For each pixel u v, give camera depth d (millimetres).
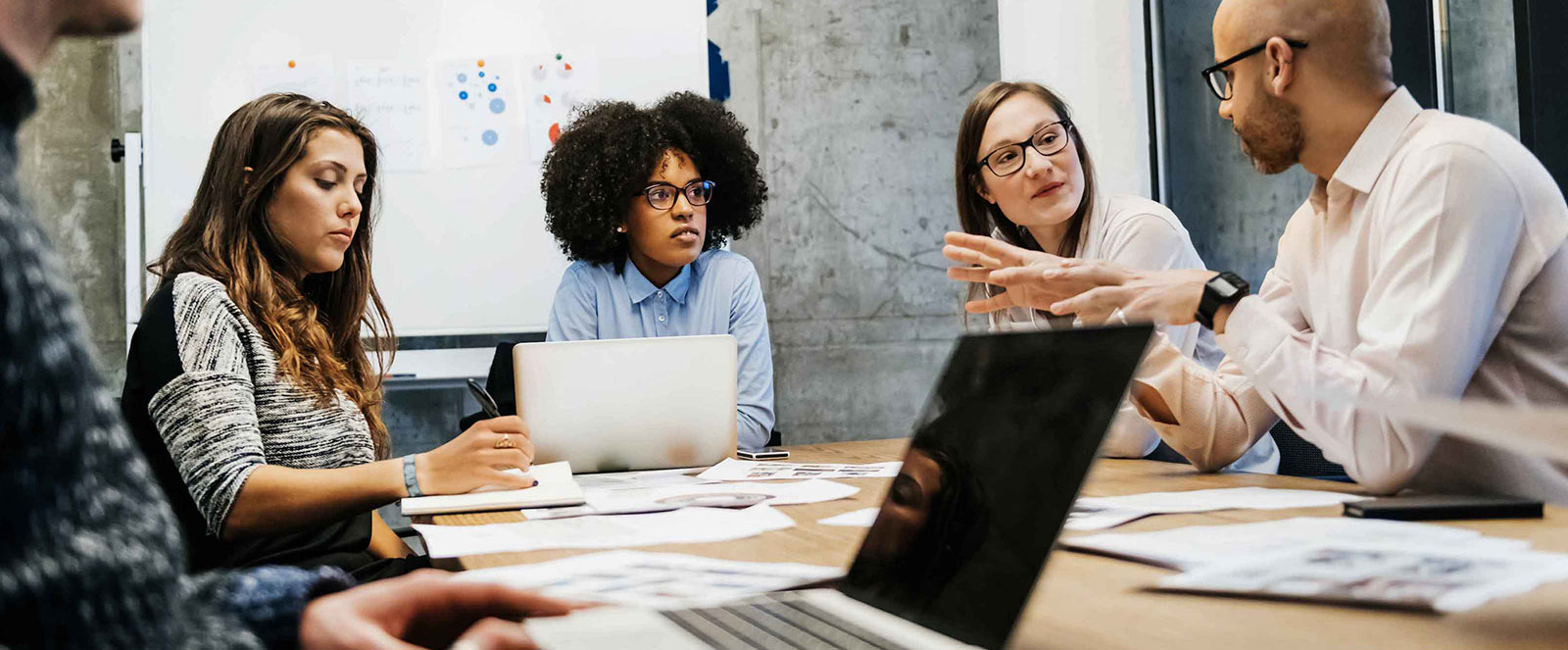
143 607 366
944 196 4066
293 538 1466
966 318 2393
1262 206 3330
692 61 3561
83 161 3467
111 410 383
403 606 550
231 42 3320
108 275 3480
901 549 622
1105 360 519
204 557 1408
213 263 1603
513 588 576
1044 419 542
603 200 2582
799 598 646
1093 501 1055
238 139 1653
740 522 1059
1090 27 3498
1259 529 809
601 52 3510
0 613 329
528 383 1729
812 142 3977
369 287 1920
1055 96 2273
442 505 1282
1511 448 368
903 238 4035
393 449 3629
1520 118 2377
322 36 3367
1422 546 677
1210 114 3404
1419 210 1243
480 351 3492
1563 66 2328
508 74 3461
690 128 2861
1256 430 1373
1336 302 1454
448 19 3434
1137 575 685
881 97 4023
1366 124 1391
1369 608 556
